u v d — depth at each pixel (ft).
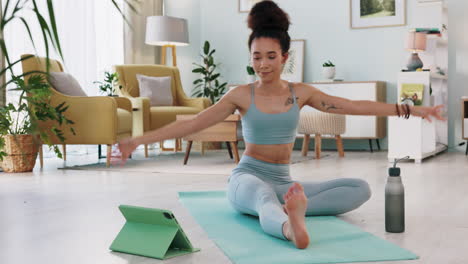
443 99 18.75
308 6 21.57
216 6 23.09
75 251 5.49
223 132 14.87
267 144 6.77
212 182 11.10
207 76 23.26
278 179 6.90
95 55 19.56
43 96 13.04
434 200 8.43
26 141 13.32
